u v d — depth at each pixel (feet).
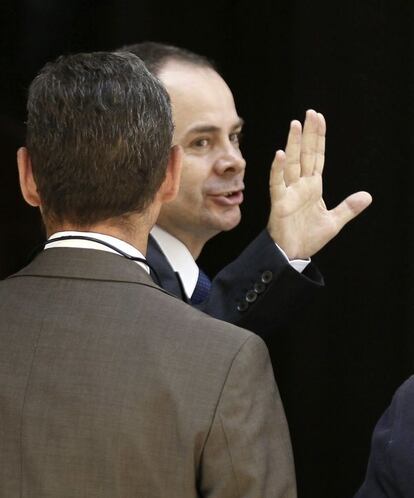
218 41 34.88
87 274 16.19
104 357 15.53
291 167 22.36
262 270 22.16
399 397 17.72
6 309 16.20
